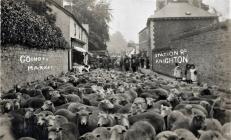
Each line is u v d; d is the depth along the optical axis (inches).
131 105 467.5
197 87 684.7
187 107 439.5
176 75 1075.9
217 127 378.6
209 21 1750.7
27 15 818.2
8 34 642.8
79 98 540.4
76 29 1686.8
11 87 666.8
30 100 507.8
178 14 1782.7
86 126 412.5
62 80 836.6
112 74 1046.4
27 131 400.2
